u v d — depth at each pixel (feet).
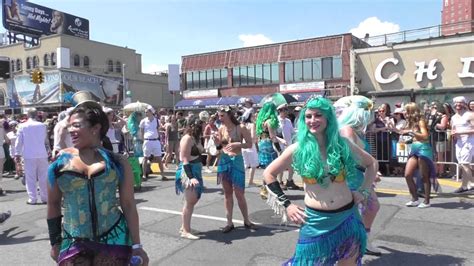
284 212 9.96
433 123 33.14
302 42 136.77
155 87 198.39
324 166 9.69
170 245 17.72
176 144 44.47
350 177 10.21
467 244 17.03
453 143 32.45
